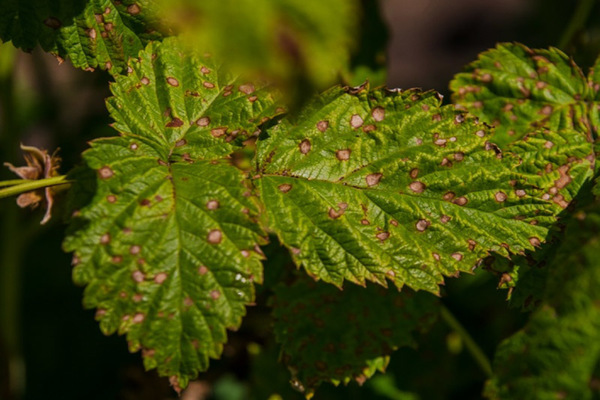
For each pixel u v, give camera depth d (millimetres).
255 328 659
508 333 648
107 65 524
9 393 652
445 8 2094
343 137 524
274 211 515
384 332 561
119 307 492
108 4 521
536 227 517
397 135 523
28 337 789
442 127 523
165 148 518
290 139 524
